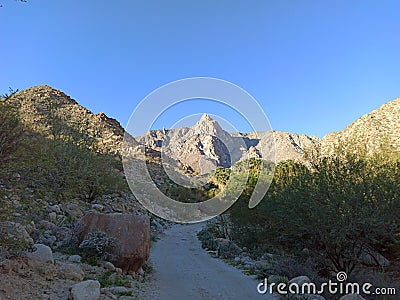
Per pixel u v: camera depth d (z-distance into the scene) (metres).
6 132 6.82
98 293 6.30
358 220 10.58
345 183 11.17
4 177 6.51
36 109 35.78
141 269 9.92
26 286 6.07
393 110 32.75
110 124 55.19
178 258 14.55
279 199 14.55
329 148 14.51
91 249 9.31
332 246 11.72
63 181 7.52
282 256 14.87
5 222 6.91
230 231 23.94
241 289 8.73
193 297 7.86
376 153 13.58
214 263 13.35
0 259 6.61
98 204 19.84
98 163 18.62
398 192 11.30
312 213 11.45
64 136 18.06
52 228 11.65
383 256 14.71
